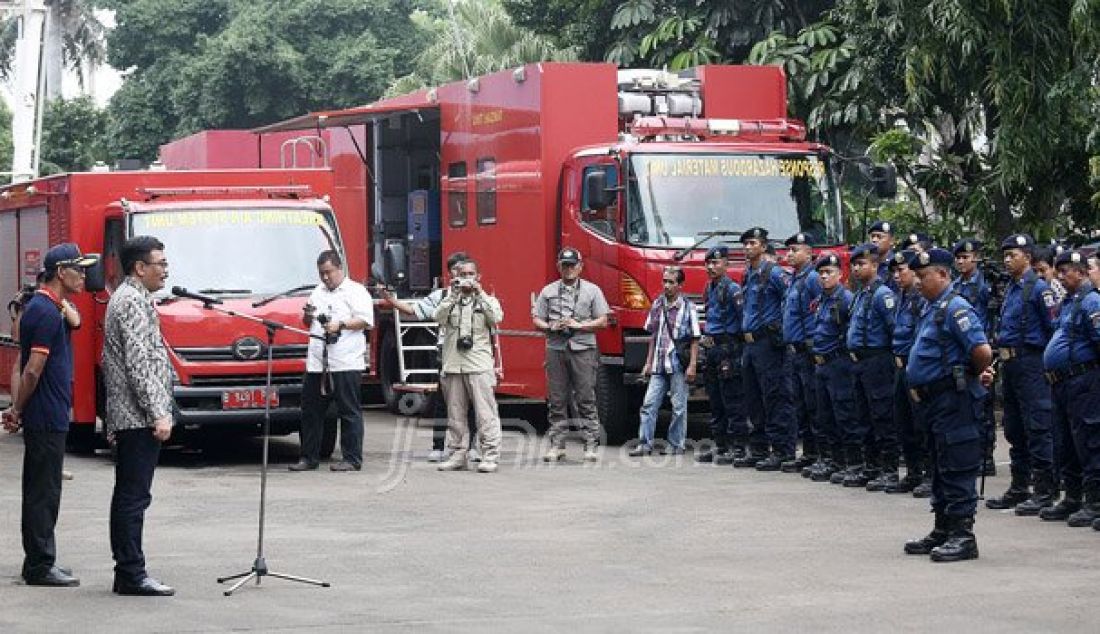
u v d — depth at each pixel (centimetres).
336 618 1155
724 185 2209
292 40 6141
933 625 1110
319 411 2034
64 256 1284
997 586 1245
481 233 2478
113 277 2134
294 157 3127
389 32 6259
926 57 2423
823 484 1859
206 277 2078
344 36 6162
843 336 1842
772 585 1263
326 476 1975
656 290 2167
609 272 2208
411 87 4872
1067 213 2645
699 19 3138
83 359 2153
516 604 1200
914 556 1388
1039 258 1623
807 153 2250
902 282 1688
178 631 1119
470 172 2506
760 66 2431
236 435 2484
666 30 3148
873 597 1210
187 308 2044
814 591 1237
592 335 2077
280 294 2084
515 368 2377
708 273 2084
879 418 1792
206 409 2038
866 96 2727
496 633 1099
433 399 2569
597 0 3431
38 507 1287
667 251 2173
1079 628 1095
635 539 1491
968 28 2356
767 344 1972
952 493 1363
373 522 1608
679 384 2098
